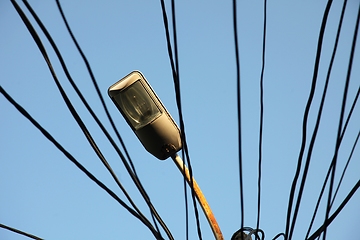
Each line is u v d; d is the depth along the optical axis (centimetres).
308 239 432
